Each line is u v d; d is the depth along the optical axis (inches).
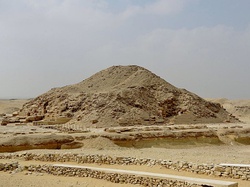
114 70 4512.8
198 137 2529.5
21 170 1136.8
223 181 820.6
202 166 979.3
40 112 3759.8
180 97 3769.7
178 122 3390.7
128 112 3201.3
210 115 3730.3
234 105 7273.6
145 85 3774.6
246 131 2780.5
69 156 1264.8
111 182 969.5
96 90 3954.2
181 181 840.9
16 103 7554.1
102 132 2327.8
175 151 1827.0
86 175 1044.5
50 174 1104.8
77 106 3469.5
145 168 1071.6
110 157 1184.2
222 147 2423.7
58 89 4067.4
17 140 1855.3
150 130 2566.4
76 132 2410.2
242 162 1213.7
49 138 1936.5
